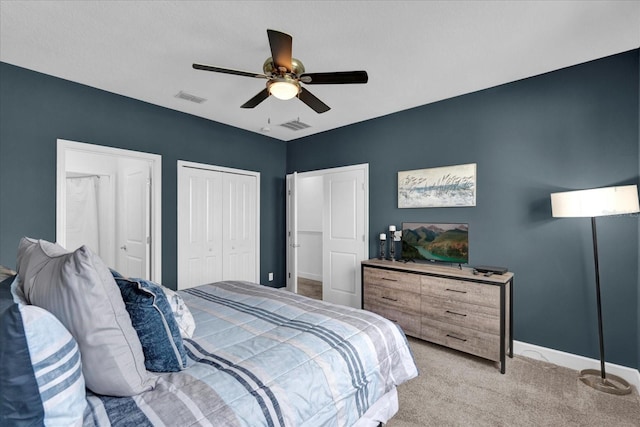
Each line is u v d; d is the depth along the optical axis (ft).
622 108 7.83
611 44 7.45
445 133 10.85
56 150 9.12
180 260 12.14
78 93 9.56
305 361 4.32
